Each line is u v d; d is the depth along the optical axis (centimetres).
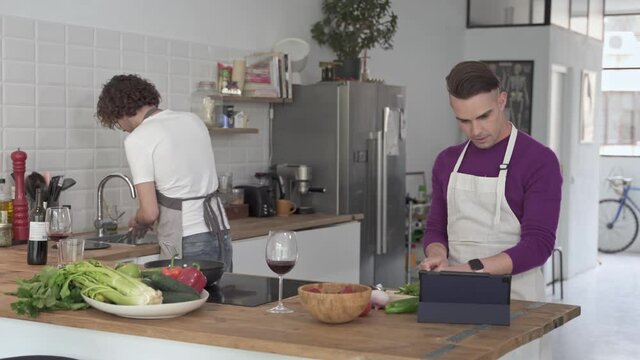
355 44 669
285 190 629
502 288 244
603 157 1191
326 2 680
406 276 738
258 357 238
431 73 845
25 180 452
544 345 284
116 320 251
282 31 650
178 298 257
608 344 648
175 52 556
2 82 452
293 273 550
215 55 588
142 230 425
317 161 623
